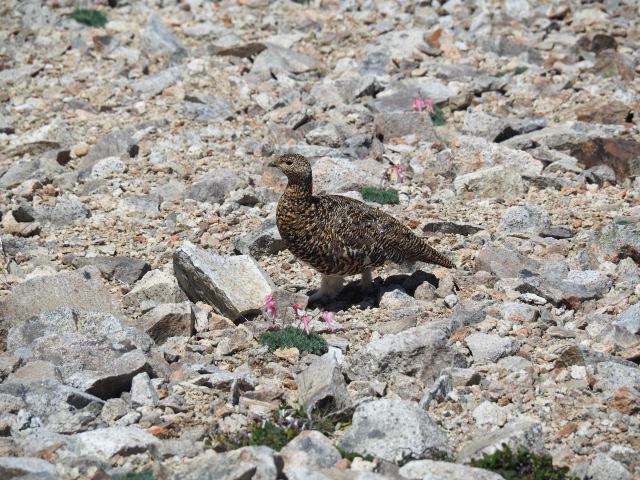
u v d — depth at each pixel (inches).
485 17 1099.3
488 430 410.3
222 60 1026.1
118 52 1047.0
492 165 774.5
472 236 634.8
